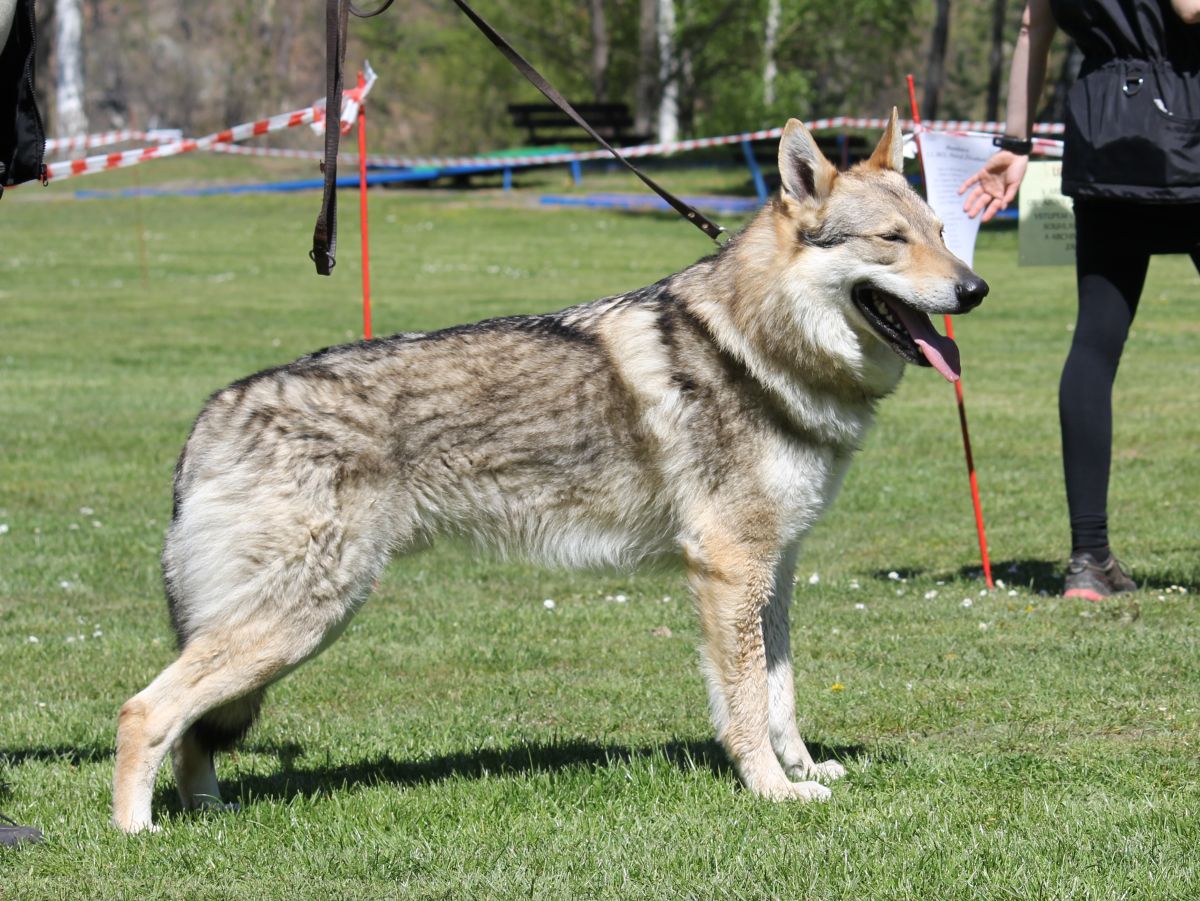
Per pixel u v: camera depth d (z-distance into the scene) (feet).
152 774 16.76
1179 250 26.12
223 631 16.76
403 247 116.37
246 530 16.69
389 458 17.22
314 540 16.81
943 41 151.12
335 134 19.53
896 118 18.81
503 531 18.20
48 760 19.93
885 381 18.24
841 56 223.92
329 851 15.92
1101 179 25.31
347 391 17.16
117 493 40.04
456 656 25.63
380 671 24.82
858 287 17.76
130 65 269.85
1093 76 25.48
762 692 17.85
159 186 173.88
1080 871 14.53
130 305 84.38
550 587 31.27
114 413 52.13
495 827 16.70
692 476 17.74
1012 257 107.45
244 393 17.25
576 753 19.98
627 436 17.89
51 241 123.65
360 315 78.33
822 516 18.45
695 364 17.74
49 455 44.80
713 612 17.84
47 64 253.85
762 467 17.63
